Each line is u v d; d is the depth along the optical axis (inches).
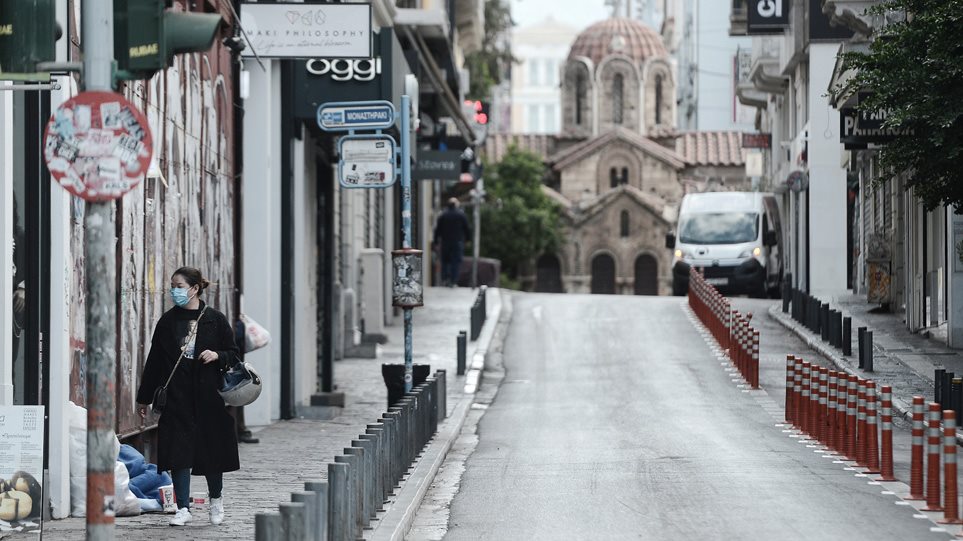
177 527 1005.2
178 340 1010.1
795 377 1743.4
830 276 3708.2
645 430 1702.8
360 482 949.8
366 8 1660.9
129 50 692.7
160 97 1331.2
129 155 682.2
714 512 1084.5
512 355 2719.0
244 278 1836.9
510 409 1993.1
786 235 4768.7
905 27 1656.0
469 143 4185.5
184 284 1011.9
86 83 690.8
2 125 982.4
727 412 1899.6
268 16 1656.0
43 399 1045.8
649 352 2696.9
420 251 1667.1
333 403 1980.8
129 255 1227.9
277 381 1862.7
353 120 1631.4
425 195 4426.7
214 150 1611.7
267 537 682.8
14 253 1025.5
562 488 1233.4
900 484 1247.5
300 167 1918.1
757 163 5797.2
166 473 1130.7
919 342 2561.5
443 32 2967.5
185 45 698.2
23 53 724.7
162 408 1009.5
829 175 3698.3
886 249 3095.5
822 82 3693.4
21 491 836.0
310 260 2081.7
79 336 1125.7
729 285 4256.9
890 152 1708.9
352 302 2652.6
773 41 4466.0
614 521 1052.5
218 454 1012.5
